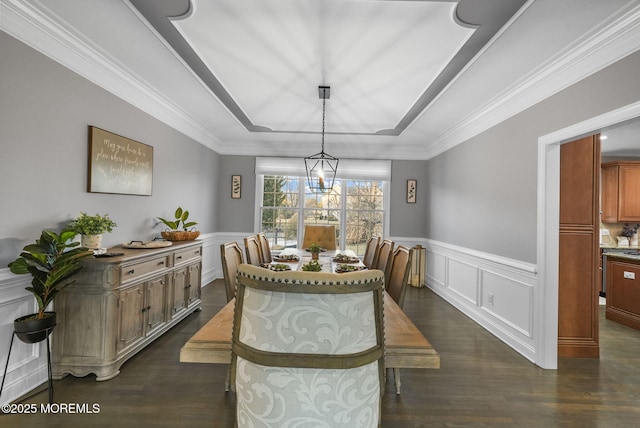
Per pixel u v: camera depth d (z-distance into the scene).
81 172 2.42
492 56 2.30
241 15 1.93
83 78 2.41
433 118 3.80
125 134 2.92
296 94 3.17
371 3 1.80
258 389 0.95
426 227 5.42
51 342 2.15
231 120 4.11
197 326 3.19
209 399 2.00
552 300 2.51
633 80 1.84
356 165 5.41
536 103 2.66
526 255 2.75
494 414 1.90
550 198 2.54
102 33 2.12
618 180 4.95
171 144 3.77
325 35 2.13
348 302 0.92
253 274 0.95
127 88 2.86
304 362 0.90
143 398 1.99
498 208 3.20
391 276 2.19
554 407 1.98
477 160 3.64
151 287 2.66
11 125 1.88
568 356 2.72
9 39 1.85
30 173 2.01
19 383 1.96
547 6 1.74
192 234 3.61
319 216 5.56
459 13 1.84
